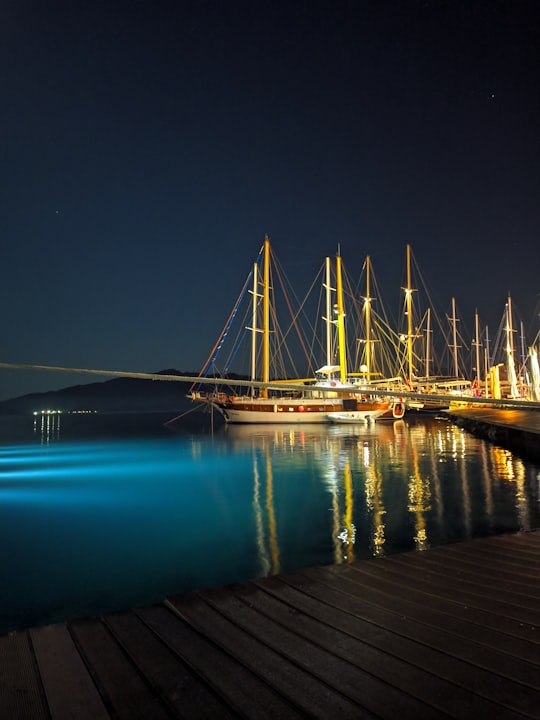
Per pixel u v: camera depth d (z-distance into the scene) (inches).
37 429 3211.1
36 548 422.9
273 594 197.6
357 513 532.1
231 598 193.6
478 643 153.6
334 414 2518.5
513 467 911.7
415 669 138.7
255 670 139.1
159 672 140.5
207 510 572.1
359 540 427.8
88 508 597.9
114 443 1792.6
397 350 3361.2
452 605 184.9
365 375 2869.1
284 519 514.9
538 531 298.5
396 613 177.9
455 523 481.1
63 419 5565.9
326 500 614.2
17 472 979.9
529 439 1118.4
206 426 3107.8
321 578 217.0
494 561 240.1
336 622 170.6
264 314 2642.7
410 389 2800.2
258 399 2588.6
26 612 292.7
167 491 717.3
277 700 125.0
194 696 128.8
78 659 149.3
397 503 584.1
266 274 2652.6
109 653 152.6
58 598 313.1
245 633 162.6
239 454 1258.6
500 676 134.5
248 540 436.1
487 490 666.2
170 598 193.9
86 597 314.7
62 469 1026.1
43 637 163.9
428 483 735.7
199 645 155.5
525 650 148.7
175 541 438.6
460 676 134.6
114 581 341.7
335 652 148.9
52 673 141.2
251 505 595.2
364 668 139.4
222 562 377.4
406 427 2267.5
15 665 145.7
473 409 2785.4
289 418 2551.7
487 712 118.7
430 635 159.6
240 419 2600.9
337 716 118.0
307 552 397.4
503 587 204.1
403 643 154.3
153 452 1393.9
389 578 216.4
